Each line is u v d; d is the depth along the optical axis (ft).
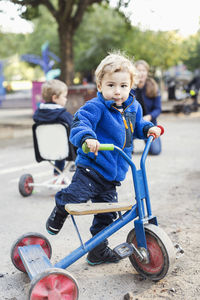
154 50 60.34
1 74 87.40
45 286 6.48
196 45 83.35
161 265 7.55
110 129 7.82
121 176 8.16
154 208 12.87
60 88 13.88
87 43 73.00
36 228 11.43
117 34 66.33
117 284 7.89
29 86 171.53
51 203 14.05
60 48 42.09
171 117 47.16
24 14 32.55
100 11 68.64
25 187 14.94
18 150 27.09
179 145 26.40
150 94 20.57
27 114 61.62
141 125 8.50
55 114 13.55
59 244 10.15
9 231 11.26
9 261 9.26
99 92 8.05
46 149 14.10
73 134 7.39
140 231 7.59
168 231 10.69
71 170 15.81
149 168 19.36
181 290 7.55
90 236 10.66
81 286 7.86
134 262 8.17
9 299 7.53
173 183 16.17
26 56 74.59
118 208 7.17
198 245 9.68
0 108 81.66
